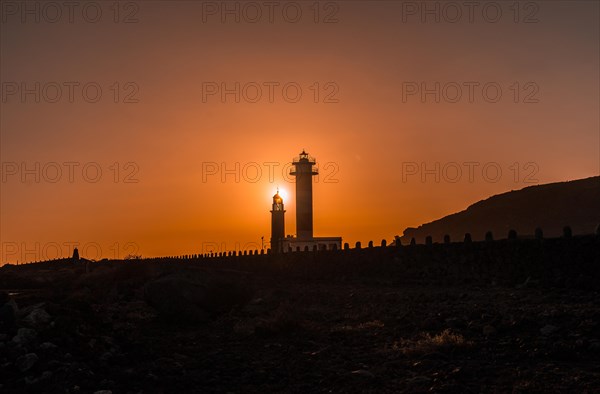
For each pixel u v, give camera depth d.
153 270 55.25
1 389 14.70
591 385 14.90
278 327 25.16
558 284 32.28
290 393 15.92
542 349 18.50
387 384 16.28
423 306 29.27
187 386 16.50
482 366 17.41
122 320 29.23
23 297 24.75
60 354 17.23
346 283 48.59
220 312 29.91
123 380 16.38
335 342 22.53
